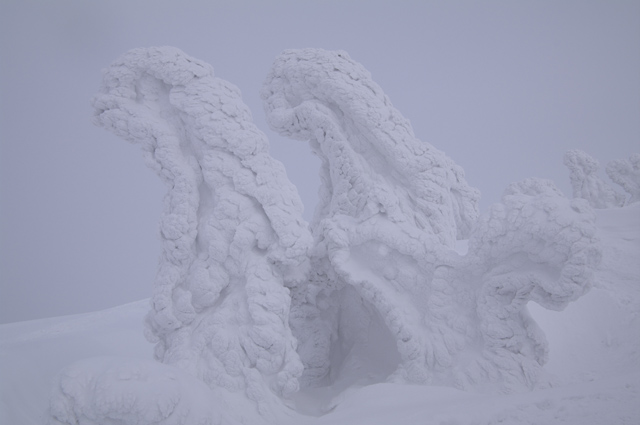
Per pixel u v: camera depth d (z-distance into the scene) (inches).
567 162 595.5
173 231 246.4
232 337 225.9
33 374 348.8
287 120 314.0
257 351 220.7
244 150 247.8
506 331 218.7
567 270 196.5
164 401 160.2
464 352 228.2
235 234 238.8
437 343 230.8
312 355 276.4
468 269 232.7
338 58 305.3
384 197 255.4
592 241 196.5
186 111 253.0
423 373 229.3
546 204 207.6
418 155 292.8
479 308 226.2
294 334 278.8
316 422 204.2
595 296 291.4
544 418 149.5
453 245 300.7
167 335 243.0
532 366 213.0
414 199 292.7
